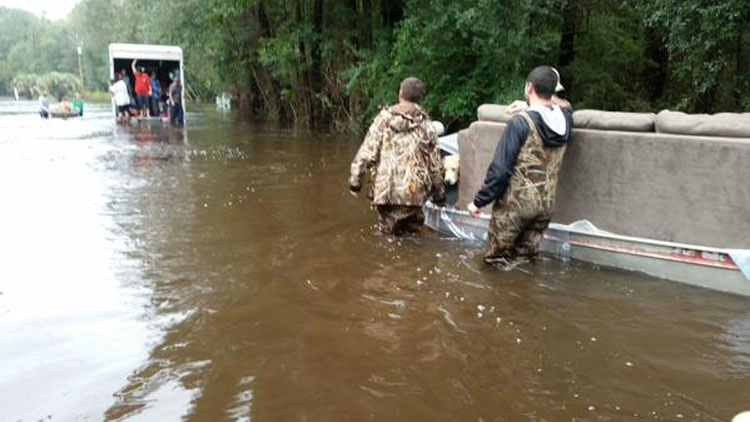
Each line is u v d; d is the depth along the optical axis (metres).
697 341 3.25
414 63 13.05
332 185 7.88
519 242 4.54
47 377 2.84
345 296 3.91
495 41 11.11
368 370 2.93
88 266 4.46
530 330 3.39
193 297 3.88
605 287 4.05
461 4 11.43
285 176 8.59
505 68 11.73
